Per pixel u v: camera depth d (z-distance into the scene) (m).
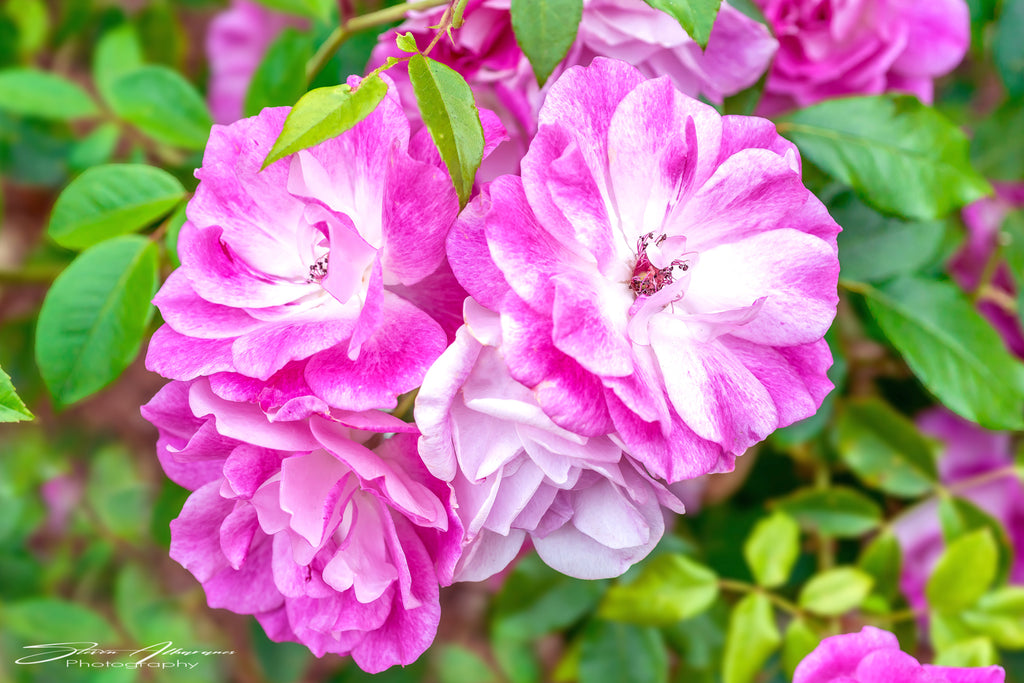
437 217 0.38
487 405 0.37
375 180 0.38
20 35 0.60
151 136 0.49
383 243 0.38
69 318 0.44
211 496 0.40
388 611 0.39
